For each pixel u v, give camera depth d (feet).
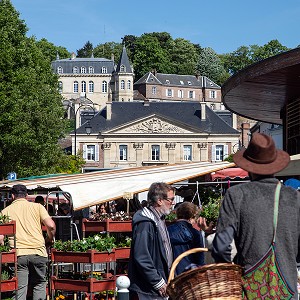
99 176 52.85
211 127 349.41
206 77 634.84
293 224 17.52
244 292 17.49
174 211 41.93
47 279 40.55
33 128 136.36
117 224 41.39
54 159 143.54
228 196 17.81
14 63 132.16
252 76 56.65
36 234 36.11
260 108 83.05
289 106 72.18
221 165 53.57
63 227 58.39
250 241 17.42
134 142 343.87
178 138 345.72
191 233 27.58
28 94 134.21
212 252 17.54
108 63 618.44
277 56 52.42
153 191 24.95
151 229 24.20
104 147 342.03
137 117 350.43
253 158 18.21
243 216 17.51
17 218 36.09
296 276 17.71
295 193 17.84
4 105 128.36
